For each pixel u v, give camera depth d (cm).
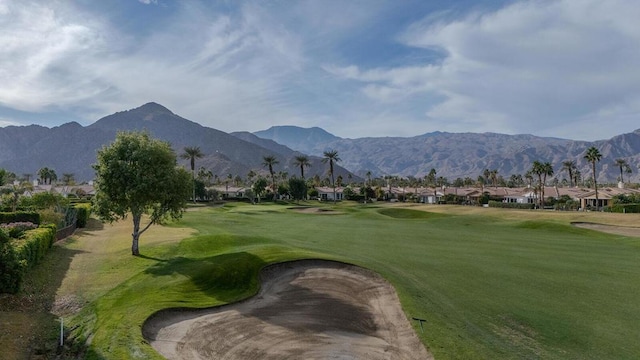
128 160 3008
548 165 12694
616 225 5769
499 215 7206
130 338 1598
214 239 3519
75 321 1806
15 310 1853
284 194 15288
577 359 1569
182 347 1622
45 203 4878
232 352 1594
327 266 2728
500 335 1764
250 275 2461
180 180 3136
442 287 2422
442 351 1574
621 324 1903
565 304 2169
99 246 3444
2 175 7981
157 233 4150
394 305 2114
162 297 2062
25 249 2255
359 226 5772
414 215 7719
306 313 2027
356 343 1705
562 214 6994
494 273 2797
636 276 2753
